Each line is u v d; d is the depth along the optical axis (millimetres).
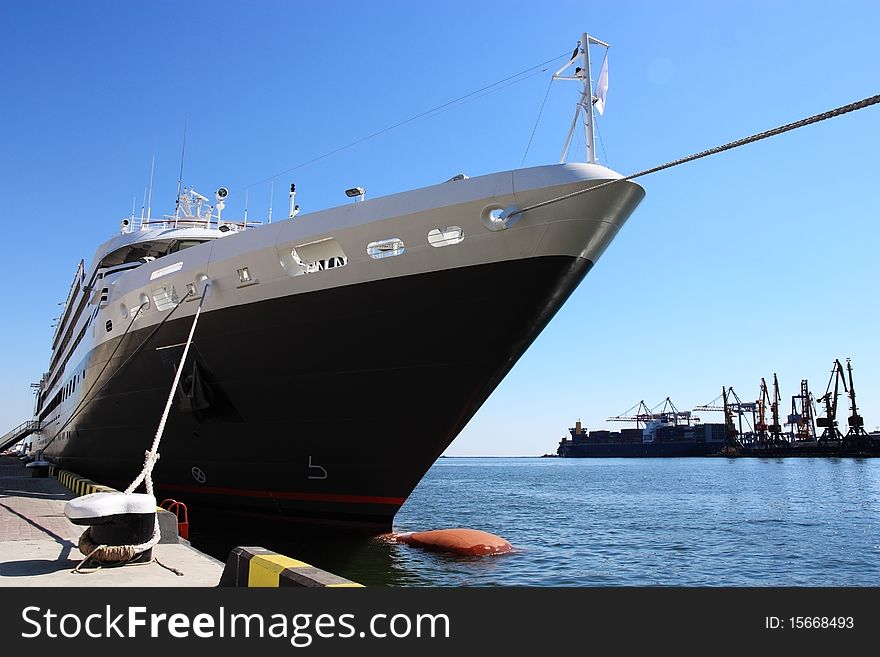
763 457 117000
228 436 13625
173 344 13867
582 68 10750
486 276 10391
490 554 13969
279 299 12047
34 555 8094
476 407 12008
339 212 11359
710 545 18406
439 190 10445
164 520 8914
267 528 13984
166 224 20781
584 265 10375
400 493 12734
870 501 34438
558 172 9812
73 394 22391
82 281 23234
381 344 11383
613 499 35625
